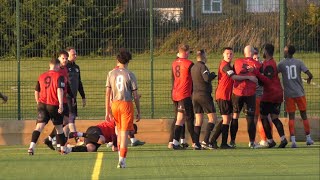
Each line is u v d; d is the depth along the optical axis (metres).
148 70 54.22
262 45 53.94
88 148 47.66
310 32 53.94
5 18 53.03
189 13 54.03
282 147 49.25
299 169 39.19
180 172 38.50
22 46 53.31
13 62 53.44
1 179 36.62
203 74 47.38
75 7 53.16
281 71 49.81
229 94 48.38
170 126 53.03
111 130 47.78
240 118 53.41
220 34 54.09
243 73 47.97
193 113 48.62
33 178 36.88
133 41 53.91
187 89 48.09
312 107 63.19
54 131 48.19
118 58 39.84
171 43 54.09
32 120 52.56
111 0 53.31
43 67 53.62
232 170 39.03
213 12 54.00
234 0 54.00
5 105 56.56
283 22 53.47
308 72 49.62
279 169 39.25
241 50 54.09
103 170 39.41
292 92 49.53
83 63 54.12
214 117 48.38
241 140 53.03
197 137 48.66
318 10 53.75
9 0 52.78
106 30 53.56
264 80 48.34
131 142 50.62
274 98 48.62
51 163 42.22
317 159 43.28
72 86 50.00
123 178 36.62
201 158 44.09
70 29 53.34
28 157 45.00
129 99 39.59
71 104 49.03
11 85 53.84
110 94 40.12
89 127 49.22
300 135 53.56
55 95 45.16
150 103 56.38
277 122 49.22
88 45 53.66
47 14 53.12
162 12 53.81
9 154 46.62
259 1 53.81
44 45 53.31
